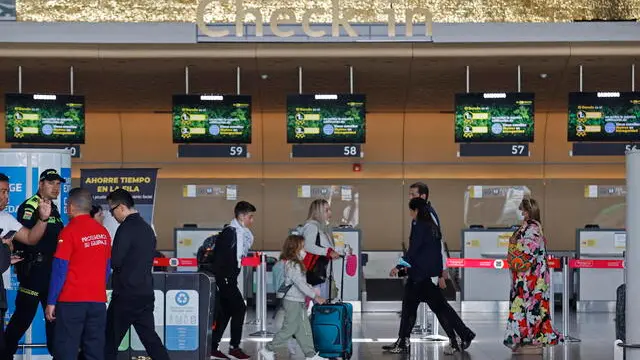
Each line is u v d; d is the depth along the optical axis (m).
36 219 10.41
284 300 11.68
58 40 16.41
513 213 21.61
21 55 16.50
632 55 16.67
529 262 12.33
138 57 16.70
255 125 21.50
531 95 16.91
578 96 16.92
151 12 17.67
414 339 14.43
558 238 21.58
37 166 11.46
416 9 16.53
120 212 9.83
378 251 21.50
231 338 12.43
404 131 21.55
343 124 16.95
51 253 10.34
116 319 9.66
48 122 16.80
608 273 18.41
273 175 21.69
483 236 18.58
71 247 9.52
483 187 21.66
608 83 18.52
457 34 16.53
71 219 9.70
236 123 16.97
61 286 9.52
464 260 15.90
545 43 16.69
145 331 9.74
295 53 16.72
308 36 16.42
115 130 21.44
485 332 15.47
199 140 16.95
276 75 18.00
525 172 21.61
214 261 12.40
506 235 18.55
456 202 21.66
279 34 16.41
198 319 11.11
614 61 17.00
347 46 16.70
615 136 16.89
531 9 17.73
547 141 21.50
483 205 21.64
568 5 17.78
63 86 18.62
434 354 12.90
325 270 12.20
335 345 11.58
